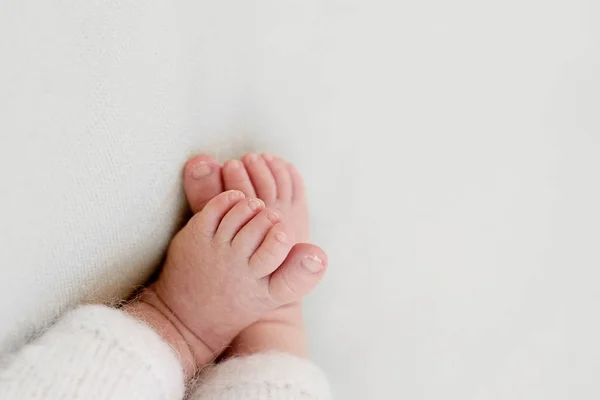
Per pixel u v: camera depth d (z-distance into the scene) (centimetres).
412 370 33
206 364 30
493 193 33
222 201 28
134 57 26
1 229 23
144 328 27
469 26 32
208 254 28
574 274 33
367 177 33
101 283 27
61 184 24
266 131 32
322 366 33
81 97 24
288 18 31
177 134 28
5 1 22
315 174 32
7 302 24
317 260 28
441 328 33
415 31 32
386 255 33
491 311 33
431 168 33
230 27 30
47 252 25
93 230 26
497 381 33
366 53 32
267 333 31
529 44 32
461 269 33
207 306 29
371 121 32
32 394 24
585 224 33
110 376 25
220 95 30
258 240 28
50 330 26
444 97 32
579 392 33
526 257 33
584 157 33
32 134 23
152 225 28
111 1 25
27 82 23
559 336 33
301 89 32
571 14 32
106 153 26
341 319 33
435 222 33
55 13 23
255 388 27
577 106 33
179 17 28
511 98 32
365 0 31
